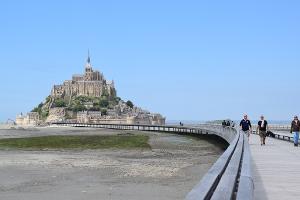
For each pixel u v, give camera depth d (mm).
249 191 9000
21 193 24422
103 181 29000
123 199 22297
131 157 48875
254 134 65688
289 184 14945
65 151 58688
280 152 29422
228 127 54469
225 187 8430
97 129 157250
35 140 79375
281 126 94438
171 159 46188
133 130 139750
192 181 28844
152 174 32625
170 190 25109
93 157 48281
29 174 32781
